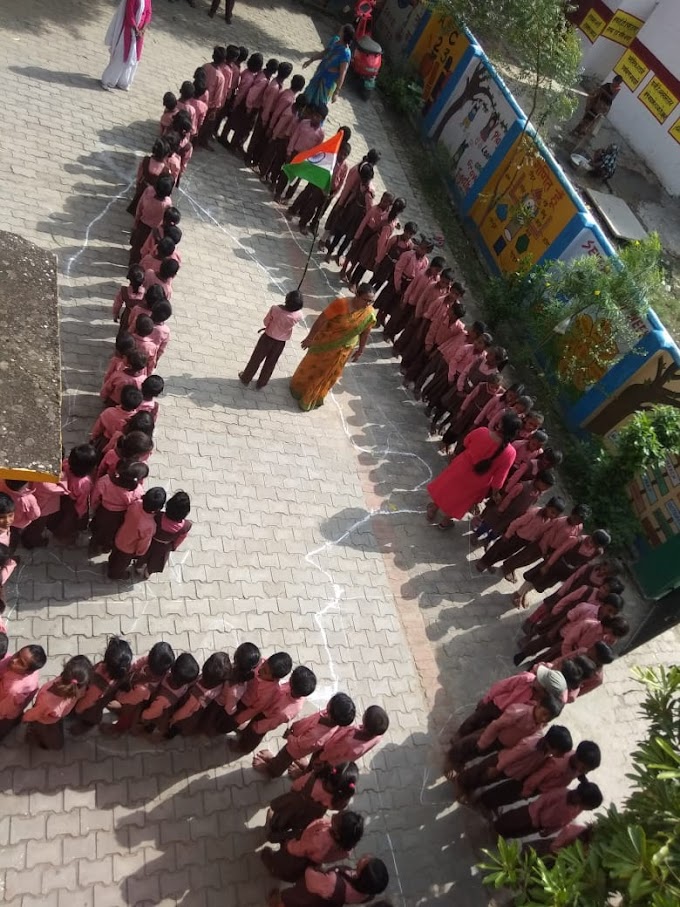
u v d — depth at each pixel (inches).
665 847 143.8
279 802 199.3
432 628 294.7
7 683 176.6
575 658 240.8
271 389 341.1
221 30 561.9
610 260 398.3
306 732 201.0
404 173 545.6
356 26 620.7
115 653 183.6
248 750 219.8
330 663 260.5
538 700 220.8
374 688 262.7
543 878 151.0
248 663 193.8
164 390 307.7
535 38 502.9
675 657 339.6
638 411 376.2
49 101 402.9
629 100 698.2
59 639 222.2
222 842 204.7
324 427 342.3
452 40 561.3
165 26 527.5
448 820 241.4
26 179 353.7
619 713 300.2
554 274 426.3
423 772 249.8
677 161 659.4
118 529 230.5
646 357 378.9
